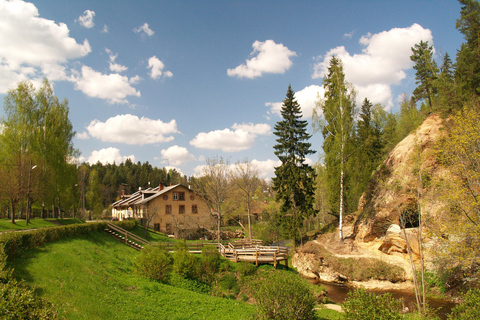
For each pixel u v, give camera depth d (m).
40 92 40.44
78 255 16.67
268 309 10.49
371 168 35.59
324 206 48.50
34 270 11.98
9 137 36.56
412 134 28.11
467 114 17.53
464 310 9.82
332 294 23.12
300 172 35.12
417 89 41.66
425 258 23.58
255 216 63.56
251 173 43.50
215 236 47.22
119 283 14.48
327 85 34.84
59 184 42.84
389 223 24.81
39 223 36.28
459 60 28.67
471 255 16.17
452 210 17.33
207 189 39.50
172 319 11.70
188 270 20.00
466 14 30.48
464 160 17.05
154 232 44.31
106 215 77.00
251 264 23.73
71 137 48.34
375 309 8.74
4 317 6.98
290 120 36.16
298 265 31.70
